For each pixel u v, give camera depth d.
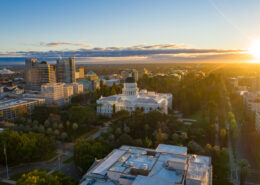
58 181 124.00
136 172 120.69
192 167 120.44
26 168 179.75
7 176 166.75
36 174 126.31
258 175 168.38
